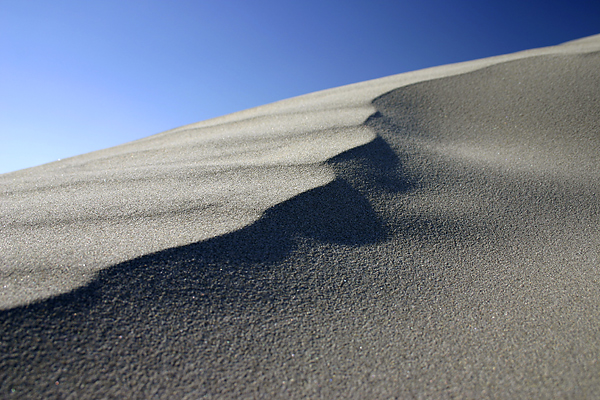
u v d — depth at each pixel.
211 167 2.32
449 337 1.18
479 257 1.64
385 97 3.78
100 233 1.51
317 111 3.68
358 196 1.94
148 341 1.01
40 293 1.07
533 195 2.22
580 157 2.73
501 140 3.04
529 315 1.30
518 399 0.96
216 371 0.98
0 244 1.42
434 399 0.95
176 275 1.24
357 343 1.13
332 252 1.53
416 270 1.51
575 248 1.75
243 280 1.29
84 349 0.95
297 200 1.78
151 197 1.89
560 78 3.82
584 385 1.00
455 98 3.77
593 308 1.33
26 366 0.88
